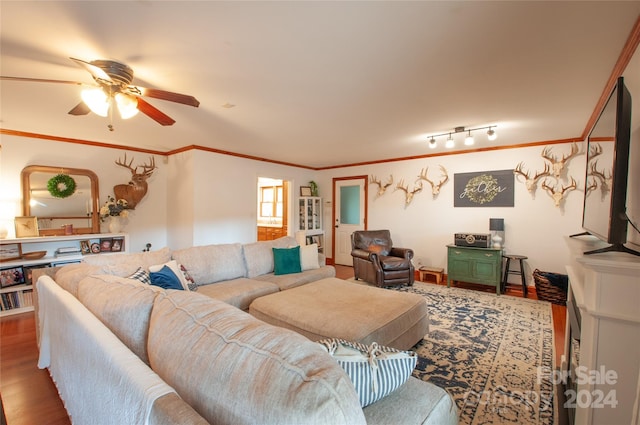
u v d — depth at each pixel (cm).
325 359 76
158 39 169
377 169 598
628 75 181
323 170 688
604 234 156
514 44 175
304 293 276
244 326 90
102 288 148
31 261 351
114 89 199
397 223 571
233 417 70
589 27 157
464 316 337
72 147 415
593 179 195
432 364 233
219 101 266
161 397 73
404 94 250
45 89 238
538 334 288
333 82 227
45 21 152
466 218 494
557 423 168
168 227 516
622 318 120
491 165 469
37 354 251
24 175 376
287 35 166
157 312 112
